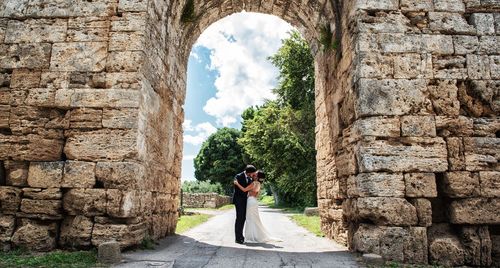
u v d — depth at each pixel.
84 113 6.68
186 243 8.00
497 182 6.67
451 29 7.30
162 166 8.34
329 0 8.89
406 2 7.39
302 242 8.76
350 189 7.46
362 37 7.18
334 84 9.09
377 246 6.37
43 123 6.76
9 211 6.48
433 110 6.98
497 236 6.64
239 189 8.73
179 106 10.05
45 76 6.89
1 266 5.09
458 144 6.82
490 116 7.07
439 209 6.85
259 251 7.18
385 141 6.80
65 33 7.06
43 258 5.54
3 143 6.70
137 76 6.75
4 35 7.11
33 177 6.53
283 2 10.45
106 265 5.29
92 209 6.33
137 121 6.59
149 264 5.39
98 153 6.52
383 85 6.98
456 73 7.12
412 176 6.66
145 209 7.06
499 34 7.30
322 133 10.63
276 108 29.03
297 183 25.22
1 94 6.87
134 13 7.02
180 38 9.75
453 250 6.37
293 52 28.25
